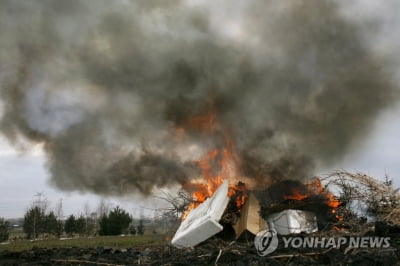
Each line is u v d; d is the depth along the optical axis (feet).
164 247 21.93
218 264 15.56
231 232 23.54
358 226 21.52
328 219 23.73
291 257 15.65
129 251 20.72
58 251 22.26
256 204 24.35
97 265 16.93
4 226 82.17
